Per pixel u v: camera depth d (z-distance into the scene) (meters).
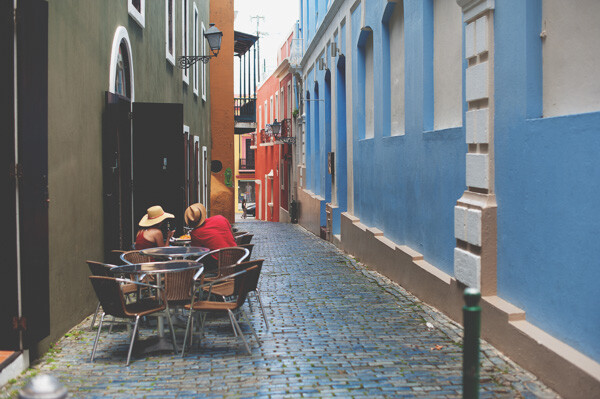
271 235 22.97
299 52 27.33
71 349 6.77
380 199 12.84
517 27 6.17
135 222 11.07
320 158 22.17
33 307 6.07
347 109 16.47
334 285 10.90
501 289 6.72
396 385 5.41
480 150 7.14
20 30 5.91
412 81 10.09
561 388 5.07
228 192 29.09
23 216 5.95
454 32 8.48
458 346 6.75
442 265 8.80
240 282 7.13
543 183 5.69
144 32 12.12
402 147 10.85
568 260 5.26
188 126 18.53
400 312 8.54
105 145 9.09
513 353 6.03
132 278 8.08
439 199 8.82
